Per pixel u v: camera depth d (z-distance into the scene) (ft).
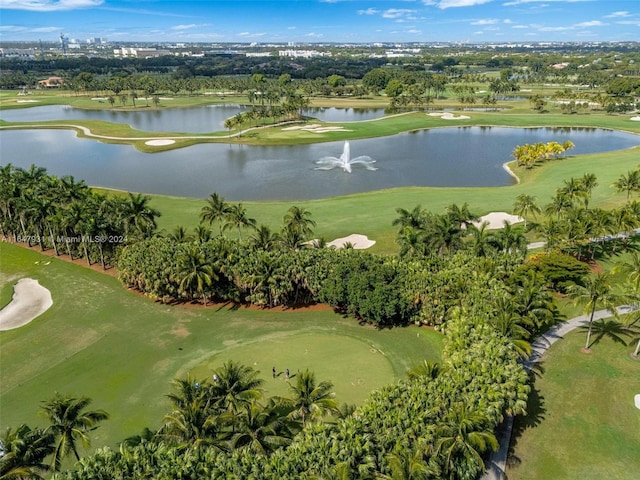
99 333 180.96
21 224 268.62
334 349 167.02
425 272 180.14
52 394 148.36
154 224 237.04
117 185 379.35
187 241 214.48
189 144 529.45
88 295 210.18
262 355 164.04
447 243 205.36
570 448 123.95
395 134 587.27
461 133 596.70
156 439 110.93
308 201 328.29
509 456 121.39
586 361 158.20
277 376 151.53
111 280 224.12
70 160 465.47
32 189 261.85
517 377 124.47
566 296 200.34
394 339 172.86
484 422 108.88
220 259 196.65
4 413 140.36
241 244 207.41
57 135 594.65
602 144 515.91
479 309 158.61
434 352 164.55
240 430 109.40
